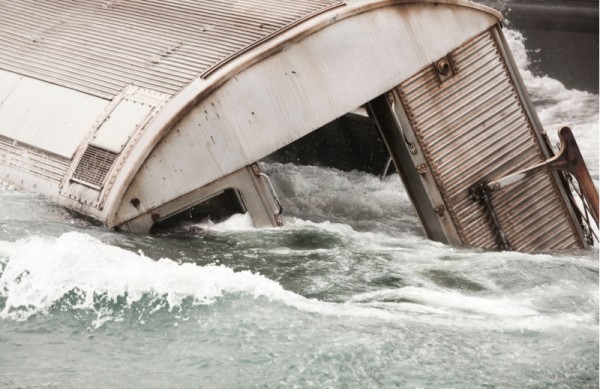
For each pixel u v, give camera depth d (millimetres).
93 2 26359
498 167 23594
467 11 23125
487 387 14672
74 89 23094
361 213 26469
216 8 23891
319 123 21344
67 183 21391
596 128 34250
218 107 20609
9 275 17547
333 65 21453
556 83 38812
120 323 16484
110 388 14398
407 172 23109
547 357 15680
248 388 14516
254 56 20859
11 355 15414
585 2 39812
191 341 15891
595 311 17734
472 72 23297
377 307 17375
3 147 23266
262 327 16234
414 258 20453
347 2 22078
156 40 23406
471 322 16875
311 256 20125
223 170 20859
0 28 26578
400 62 22203
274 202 21578
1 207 21156
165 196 20562
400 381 14766
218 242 20625
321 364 15156
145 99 21469
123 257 18203
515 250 23453
